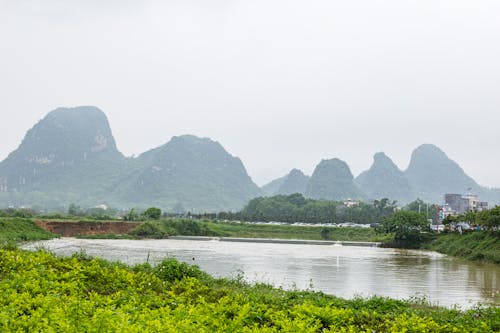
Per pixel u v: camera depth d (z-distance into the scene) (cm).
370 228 12938
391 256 7175
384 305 1981
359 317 1505
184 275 2189
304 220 17050
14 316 987
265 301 1752
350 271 4972
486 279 4472
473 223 9150
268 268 5028
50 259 1834
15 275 1392
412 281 4266
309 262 5866
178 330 991
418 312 1812
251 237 12544
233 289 2197
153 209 13712
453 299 3306
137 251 6681
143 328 973
